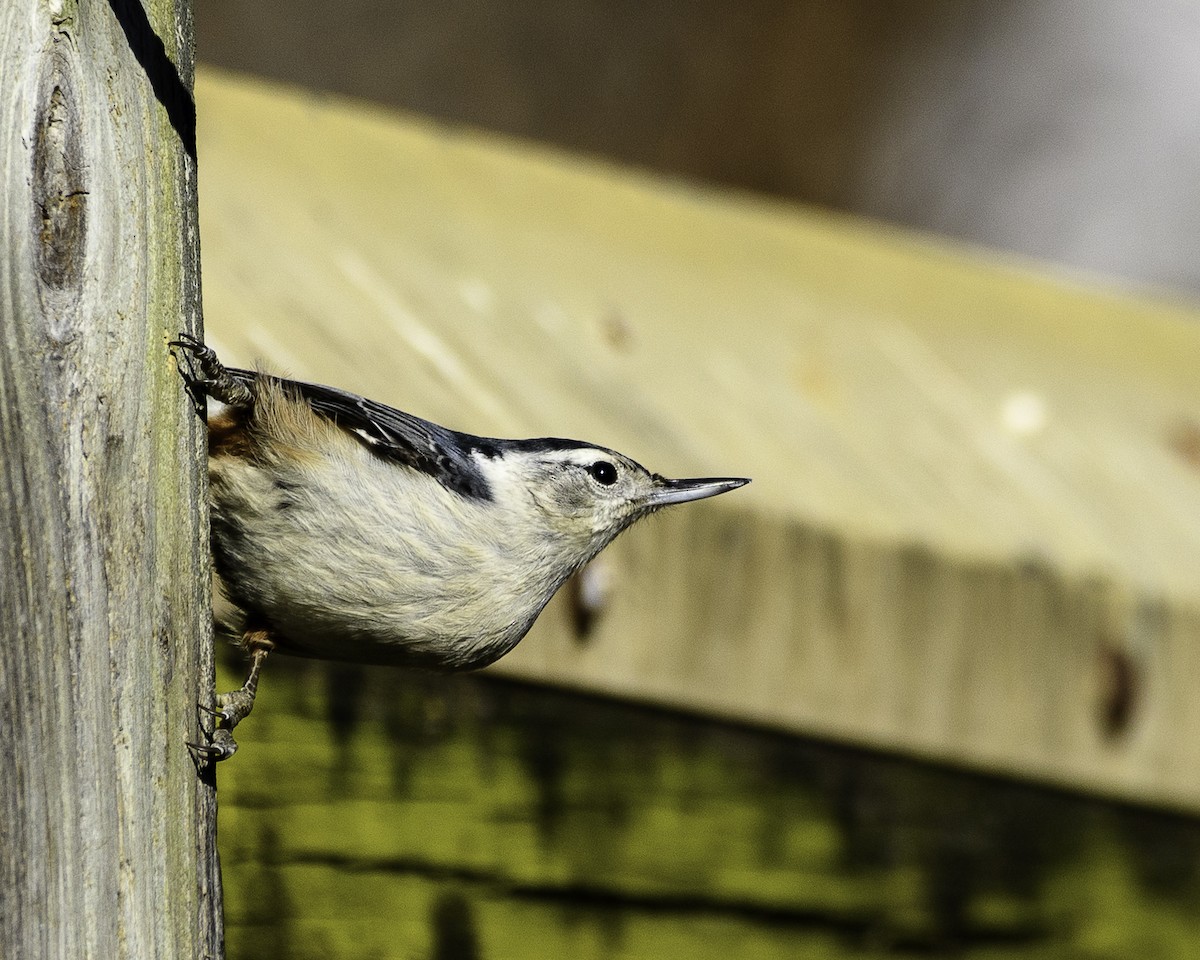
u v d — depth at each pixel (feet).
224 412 20.54
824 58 53.78
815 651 26.55
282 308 24.79
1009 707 28.40
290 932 22.43
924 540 27.76
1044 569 28.89
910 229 56.54
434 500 21.17
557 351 28.96
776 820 26.86
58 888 15.84
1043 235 58.34
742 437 29.30
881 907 27.78
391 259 28.43
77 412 16.26
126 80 16.94
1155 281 59.31
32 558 15.97
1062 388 37.14
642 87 51.52
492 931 24.25
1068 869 29.55
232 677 22.65
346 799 23.06
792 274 36.88
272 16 45.68
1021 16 55.88
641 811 25.58
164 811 16.49
